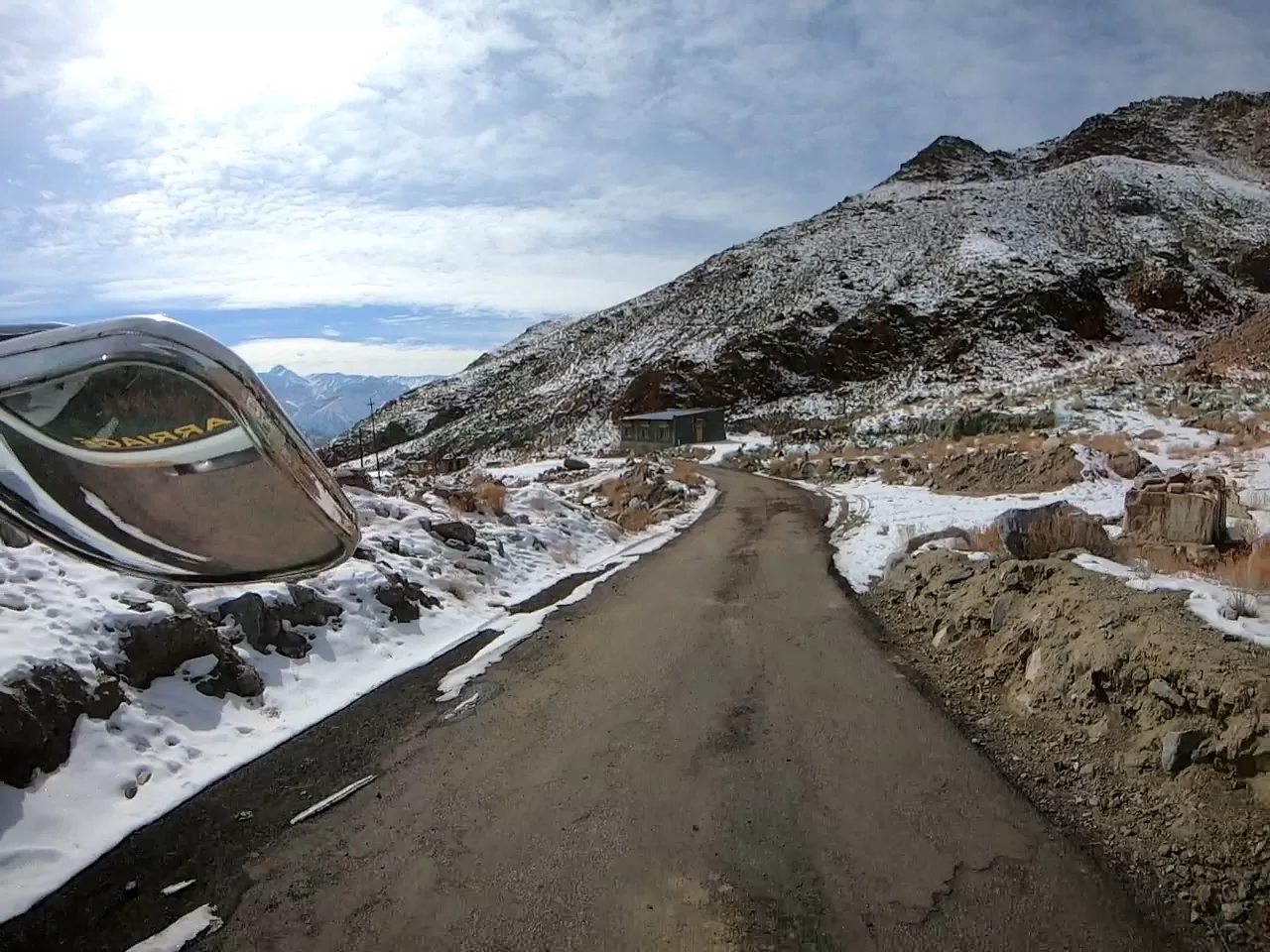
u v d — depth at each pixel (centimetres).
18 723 448
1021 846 407
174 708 557
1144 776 447
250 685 616
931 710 598
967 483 2078
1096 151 15050
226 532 157
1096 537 883
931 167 15762
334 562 172
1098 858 394
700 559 1324
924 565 960
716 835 426
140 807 462
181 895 379
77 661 522
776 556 1315
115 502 151
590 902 368
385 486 1502
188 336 140
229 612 673
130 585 628
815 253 11094
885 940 337
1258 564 679
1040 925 344
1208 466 1706
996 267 9019
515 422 9206
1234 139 15788
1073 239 10269
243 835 434
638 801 467
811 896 369
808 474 3256
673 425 6075
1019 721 564
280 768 521
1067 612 616
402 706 638
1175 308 8444
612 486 2789
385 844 423
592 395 8944
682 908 362
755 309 9712
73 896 378
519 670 727
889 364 8044
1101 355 7169
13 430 144
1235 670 448
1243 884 358
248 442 145
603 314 13025
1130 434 2381
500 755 539
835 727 570
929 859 398
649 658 751
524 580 1161
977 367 7250
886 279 9594
